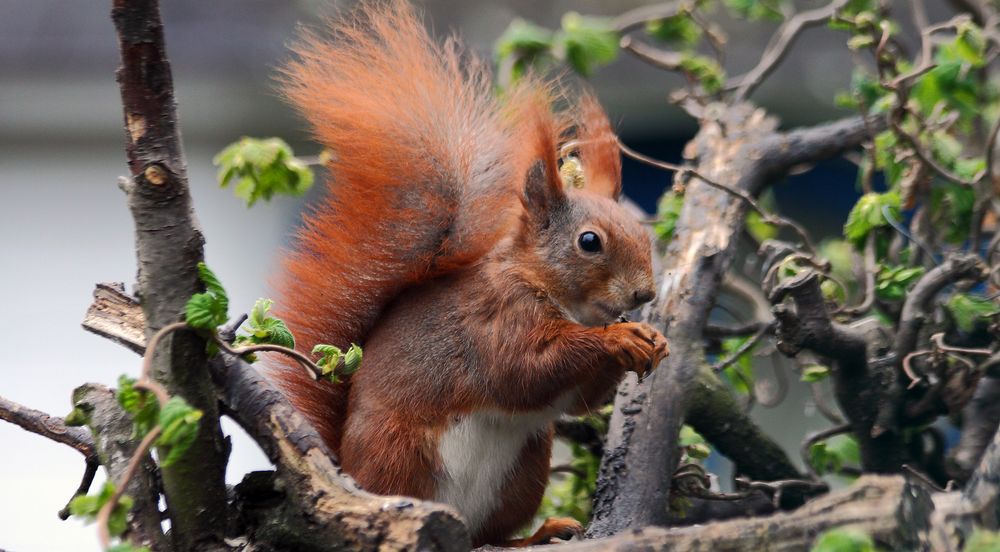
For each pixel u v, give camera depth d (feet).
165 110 19.77
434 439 26.84
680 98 37.45
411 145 27.81
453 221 28.17
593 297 27.78
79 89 57.41
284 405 21.50
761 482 29.76
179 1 59.67
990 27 37.27
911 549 19.12
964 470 30.17
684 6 39.14
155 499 21.95
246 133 59.31
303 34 28.40
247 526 21.49
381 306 28.43
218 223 60.59
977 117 37.04
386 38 27.89
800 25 37.73
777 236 54.34
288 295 28.09
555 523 28.63
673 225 33.78
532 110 29.01
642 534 19.88
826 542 17.04
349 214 27.81
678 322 29.58
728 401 31.68
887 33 31.94
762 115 35.86
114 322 23.66
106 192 61.21
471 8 59.06
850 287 37.37
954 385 28.76
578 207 28.07
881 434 29.78
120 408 22.72
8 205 60.44
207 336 20.16
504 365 26.84
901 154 32.24
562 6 59.41
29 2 60.85
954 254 30.01
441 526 19.01
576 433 31.55
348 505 19.90
